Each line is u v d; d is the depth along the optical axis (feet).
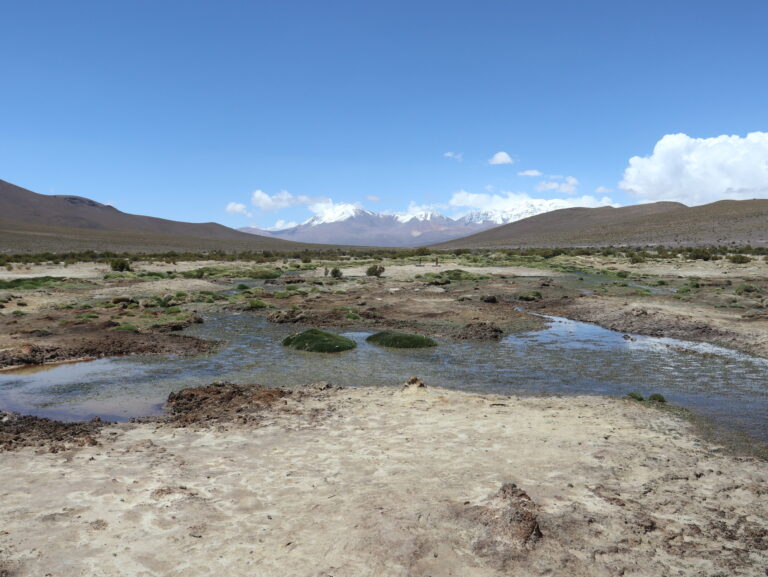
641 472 25.64
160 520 20.29
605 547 18.61
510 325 74.33
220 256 262.26
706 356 55.11
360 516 20.52
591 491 23.31
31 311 80.84
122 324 69.87
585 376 47.42
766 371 48.80
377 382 45.37
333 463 26.35
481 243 593.01
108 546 18.37
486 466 25.96
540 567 17.34
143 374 47.60
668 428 32.73
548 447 28.71
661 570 17.43
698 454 28.27
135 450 28.25
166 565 17.31
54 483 23.71
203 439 30.22
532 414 35.22
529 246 463.83
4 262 176.55
